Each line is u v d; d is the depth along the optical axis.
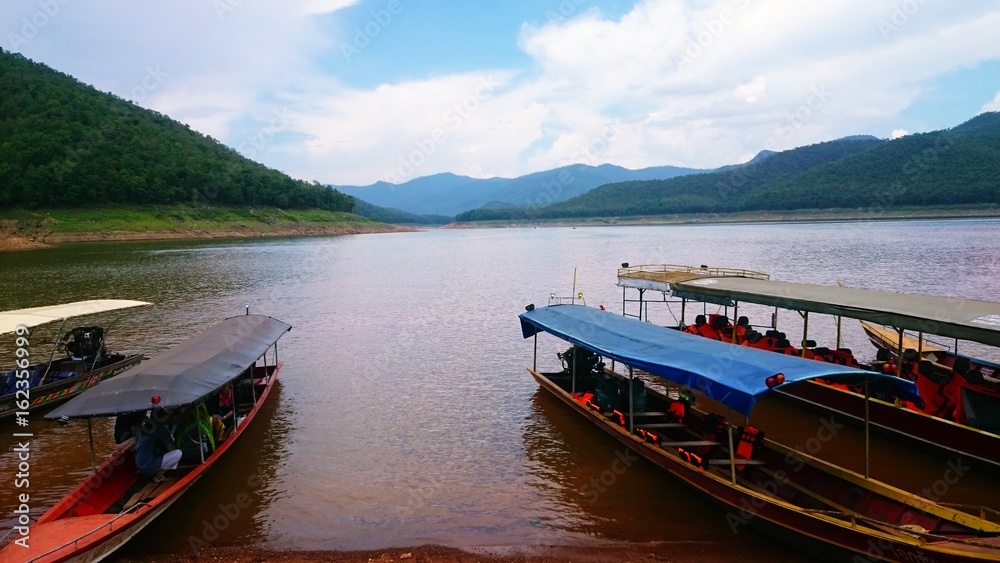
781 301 15.52
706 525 10.50
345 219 161.25
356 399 17.45
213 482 12.23
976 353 21.94
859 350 22.42
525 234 151.88
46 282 44.28
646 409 14.67
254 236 116.69
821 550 9.12
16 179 92.06
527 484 12.06
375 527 10.49
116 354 20.05
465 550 9.76
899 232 91.88
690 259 58.62
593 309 18.16
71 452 13.84
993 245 63.62
